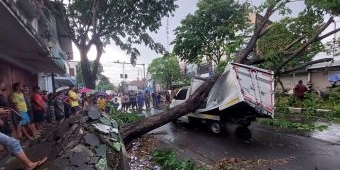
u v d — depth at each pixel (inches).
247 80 448.8
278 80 841.5
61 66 629.3
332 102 723.4
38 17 450.6
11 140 189.3
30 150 244.1
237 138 462.6
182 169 283.7
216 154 370.3
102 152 205.2
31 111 410.9
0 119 265.9
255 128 542.6
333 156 341.1
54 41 679.1
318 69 1050.7
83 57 764.0
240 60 488.1
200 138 472.4
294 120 613.0
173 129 566.9
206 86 478.9
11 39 302.4
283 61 517.0
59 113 515.5
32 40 304.8
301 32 626.5
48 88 1036.5
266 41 708.0
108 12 749.3
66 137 238.5
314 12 481.1
